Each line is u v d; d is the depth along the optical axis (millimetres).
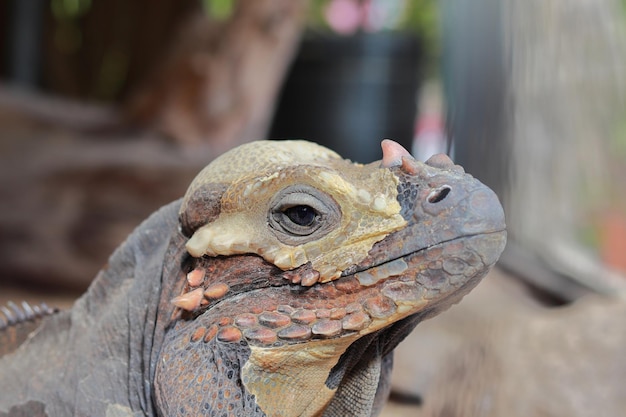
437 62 1754
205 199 421
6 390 439
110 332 438
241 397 405
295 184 410
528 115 913
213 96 1460
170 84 1468
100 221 1353
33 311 466
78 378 435
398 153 420
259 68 1487
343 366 419
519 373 603
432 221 400
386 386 454
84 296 462
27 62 1881
